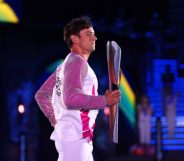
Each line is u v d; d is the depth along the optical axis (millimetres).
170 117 34281
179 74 41312
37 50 36375
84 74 7305
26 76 36031
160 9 46875
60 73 7578
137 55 40344
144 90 39938
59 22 41000
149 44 41594
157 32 42219
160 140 28797
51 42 36688
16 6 39875
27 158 34594
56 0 44531
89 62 37125
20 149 29609
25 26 35938
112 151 36938
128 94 38719
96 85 7594
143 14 45500
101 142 36750
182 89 40531
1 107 35625
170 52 42188
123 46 38812
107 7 45250
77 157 7402
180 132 35906
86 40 7578
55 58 36875
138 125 34938
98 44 37594
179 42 43156
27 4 42844
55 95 7695
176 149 34781
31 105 35875
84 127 7434
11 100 35625
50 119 8156
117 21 43188
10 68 35781
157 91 40094
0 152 35219
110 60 7191
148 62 41094
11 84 35719
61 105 7527
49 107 8148
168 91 34250
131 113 38656
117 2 45531
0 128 35469
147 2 46188
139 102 38719
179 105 39531
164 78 34438
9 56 35781
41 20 43812
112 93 7184
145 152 33469
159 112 38781
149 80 40438
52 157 36875
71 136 7387
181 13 48156
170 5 48188
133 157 32969
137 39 40906
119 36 38938
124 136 38156
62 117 7496
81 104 7102
